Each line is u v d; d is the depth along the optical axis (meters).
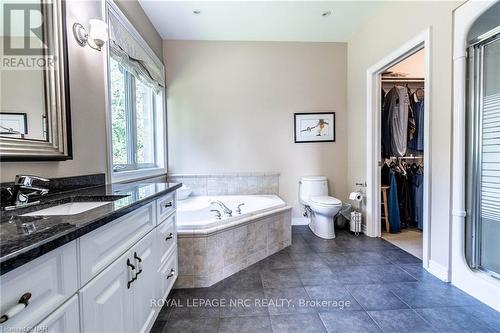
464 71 1.71
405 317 1.50
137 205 1.04
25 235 0.60
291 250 2.59
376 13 2.71
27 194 1.05
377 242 2.79
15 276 0.51
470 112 1.72
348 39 3.36
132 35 2.26
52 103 1.26
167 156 3.32
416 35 2.11
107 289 0.86
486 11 1.57
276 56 3.38
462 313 1.53
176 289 1.87
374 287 1.84
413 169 3.28
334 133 3.46
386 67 2.63
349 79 3.39
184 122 3.33
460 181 1.75
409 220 3.28
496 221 1.61
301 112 3.43
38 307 0.57
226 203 3.03
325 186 3.33
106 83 1.84
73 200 1.21
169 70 3.28
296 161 3.46
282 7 2.59
